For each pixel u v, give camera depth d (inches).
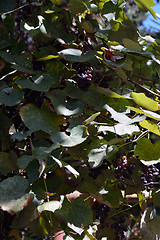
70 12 54.3
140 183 57.9
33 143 49.4
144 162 52.9
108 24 57.4
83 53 53.7
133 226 61.4
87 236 48.3
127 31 58.1
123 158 55.0
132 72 63.0
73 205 48.2
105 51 56.5
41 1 55.8
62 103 49.8
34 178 45.5
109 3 57.1
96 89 53.0
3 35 52.6
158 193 58.1
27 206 44.8
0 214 49.0
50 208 44.1
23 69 49.4
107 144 50.4
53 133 47.3
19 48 53.1
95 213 54.9
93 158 49.8
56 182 50.2
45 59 51.8
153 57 59.1
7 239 48.8
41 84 48.9
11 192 43.8
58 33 53.5
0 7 54.3
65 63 53.0
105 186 55.2
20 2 55.7
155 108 52.2
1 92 47.1
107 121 54.8
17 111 51.0
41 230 48.6
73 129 47.9
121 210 59.6
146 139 53.1
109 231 58.4
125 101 53.2
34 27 54.6
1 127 49.3
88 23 53.9
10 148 51.1
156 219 56.6
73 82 52.5
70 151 52.5
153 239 55.9
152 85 65.4
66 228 47.9
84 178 54.5
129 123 50.5
